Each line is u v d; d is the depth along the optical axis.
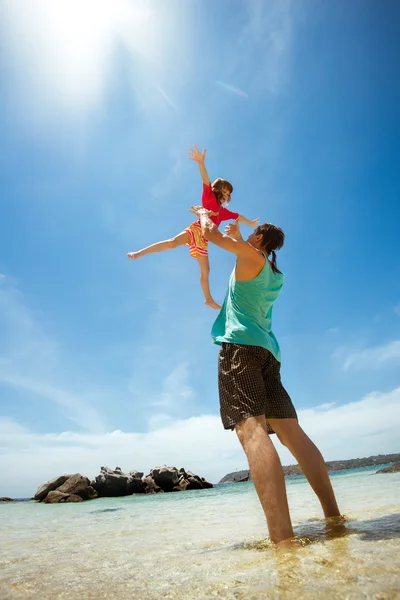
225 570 1.66
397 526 2.12
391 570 1.31
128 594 1.47
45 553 2.83
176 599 1.33
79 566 2.18
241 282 2.79
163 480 24.19
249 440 2.30
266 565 1.59
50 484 18.59
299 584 1.29
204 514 5.48
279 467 2.18
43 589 1.66
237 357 2.56
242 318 2.71
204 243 4.82
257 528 3.34
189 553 2.32
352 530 2.14
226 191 4.98
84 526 5.04
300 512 3.87
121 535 3.73
